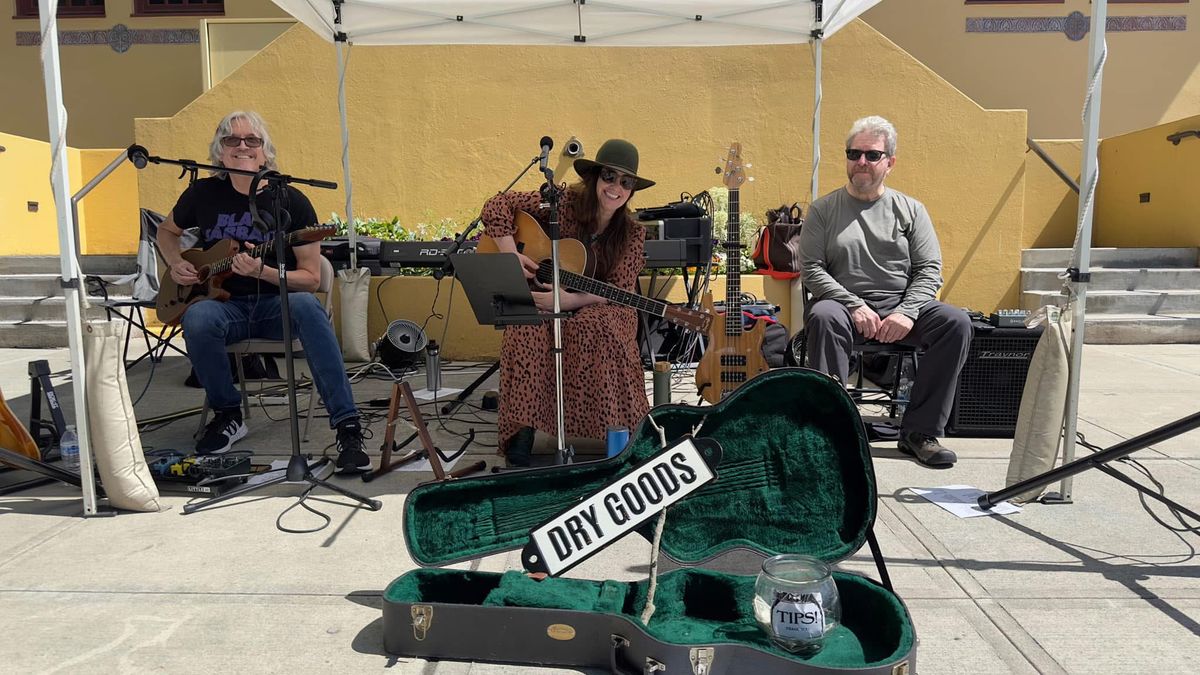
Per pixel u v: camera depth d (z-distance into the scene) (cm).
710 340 385
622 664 184
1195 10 870
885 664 164
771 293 615
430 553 217
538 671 187
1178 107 884
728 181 377
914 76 726
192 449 366
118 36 940
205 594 223
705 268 562
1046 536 261
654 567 199
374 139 745
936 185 732
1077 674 182
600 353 328
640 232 355
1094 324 672
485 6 467
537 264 333
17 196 801
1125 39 875
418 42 514
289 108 741
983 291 738
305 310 336
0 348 690
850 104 734
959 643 196
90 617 210
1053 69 878
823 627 175
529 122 745
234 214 370
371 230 674
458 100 742
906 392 416
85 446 279
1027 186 831
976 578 231
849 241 362
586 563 242
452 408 442
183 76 945
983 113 723
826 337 342
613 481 207
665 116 743
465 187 751
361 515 283
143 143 740
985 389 376
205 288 365
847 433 218
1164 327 669
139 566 241
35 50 945
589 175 340
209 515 283
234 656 192
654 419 223
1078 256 276
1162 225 770
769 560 189
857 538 213
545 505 226
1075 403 282
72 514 284
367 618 211
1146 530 265
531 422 326
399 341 538
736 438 223
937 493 302
